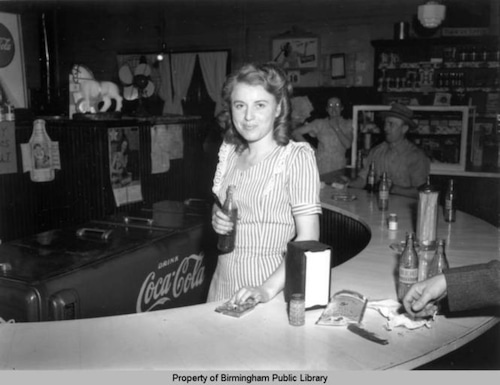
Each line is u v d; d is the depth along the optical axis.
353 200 3.89
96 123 4.42
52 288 2.24
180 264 3.07
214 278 2.18
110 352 1.47
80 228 3.05
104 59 10.41
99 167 4.48
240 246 2.04
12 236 4.61
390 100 8.23
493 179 6.41
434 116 7.29
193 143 5.48
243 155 2.12
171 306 3.04
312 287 1.75
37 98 9.25
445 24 7.89
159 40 10.05
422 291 1.61
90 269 2.44
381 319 1.70
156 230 3.07
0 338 1.56
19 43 7.75
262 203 1.97
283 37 9.15
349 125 6.45
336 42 8.87
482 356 1.91
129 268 2.67
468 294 1.56
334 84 8.95
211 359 1.43
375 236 2.85
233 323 1.66
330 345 1.51
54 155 4.63
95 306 2.46
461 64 7.66
